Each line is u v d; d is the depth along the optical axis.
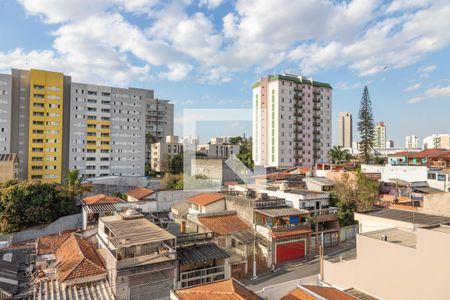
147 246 17.20
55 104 59.44
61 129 59.94
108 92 65.31
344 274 14.45
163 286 16.73
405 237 14.22
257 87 70.88
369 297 13.08
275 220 26.05
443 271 10.72
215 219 23.97
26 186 31.41
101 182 49.53
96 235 22.80
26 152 57.53
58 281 16.39
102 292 15.70
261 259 25.03
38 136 58.00
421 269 11.39
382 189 39.28
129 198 35.06
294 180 39.44
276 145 67.38
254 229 25.22
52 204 32.59
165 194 32.38
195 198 25.89
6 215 29.41
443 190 35.59
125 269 15.57
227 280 12.77
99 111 64.25
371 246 13.27
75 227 31.80
